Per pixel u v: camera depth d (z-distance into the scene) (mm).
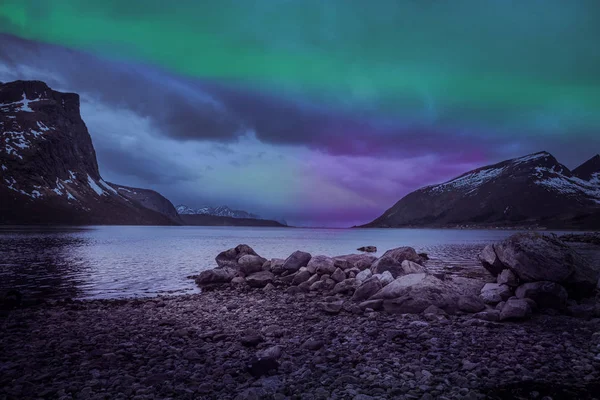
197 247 79312
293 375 9180
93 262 44438
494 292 18391
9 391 8344
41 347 12039
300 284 26156
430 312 16188
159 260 48750
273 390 8266
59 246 70812
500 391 7930
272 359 9641
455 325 14094
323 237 166250
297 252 32250
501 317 15094
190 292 25656
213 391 8336
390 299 17922
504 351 10719
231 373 9438
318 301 21062
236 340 12797
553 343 11555
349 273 28031
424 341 11812
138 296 23938
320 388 8109
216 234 196125
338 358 10391
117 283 29422
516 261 18906
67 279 31094
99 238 109188
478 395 7566
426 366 9406
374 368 9359
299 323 15297
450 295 17234
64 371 9711
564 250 18781
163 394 8133
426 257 48594
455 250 73938
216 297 22828
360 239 143750
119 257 51781
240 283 28344
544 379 8578
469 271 34406
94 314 17516
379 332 13148
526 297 17109
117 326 14984
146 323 15555
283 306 19375
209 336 13266
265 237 158000
